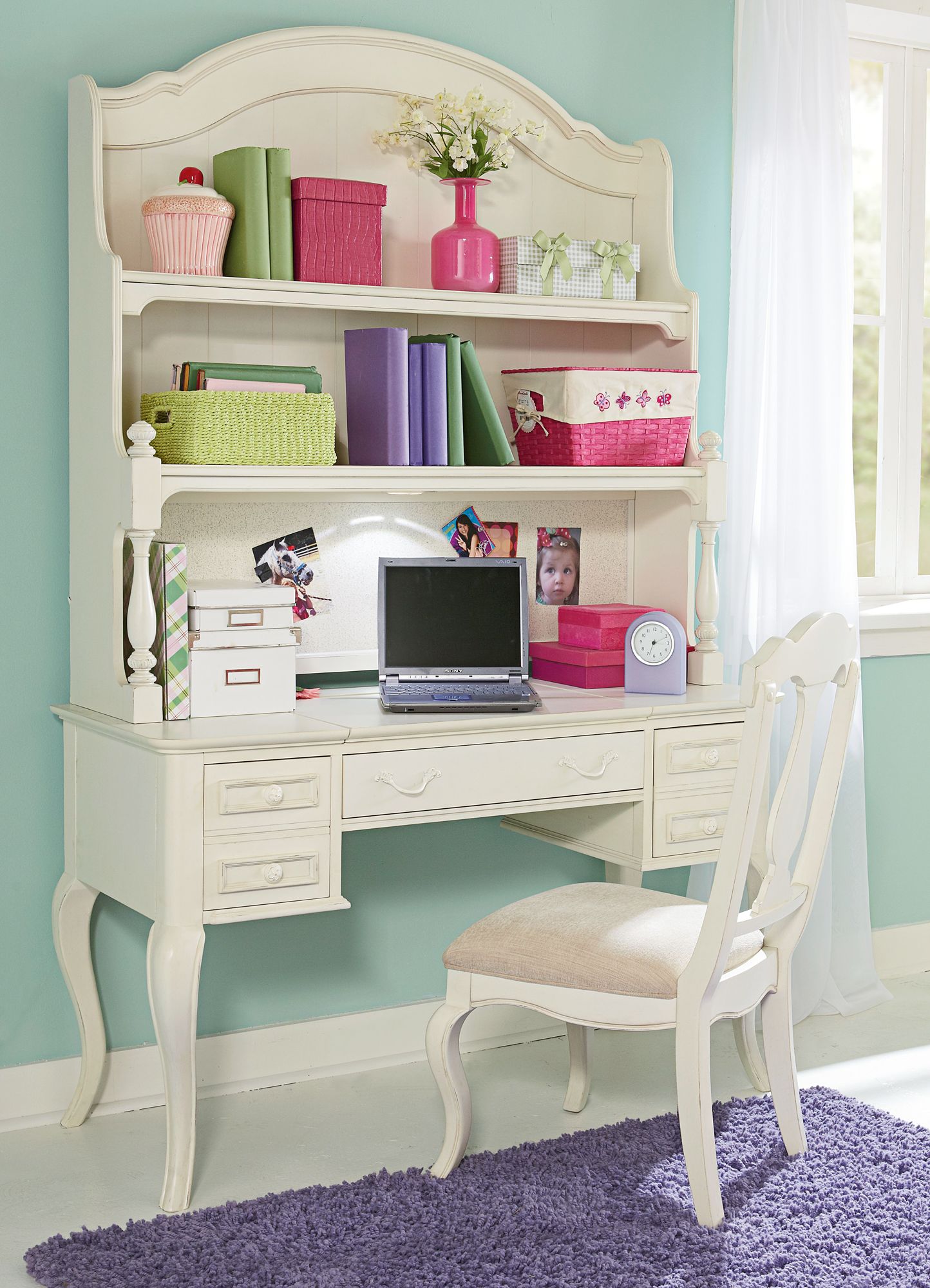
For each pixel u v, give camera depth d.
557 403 2.72
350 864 2.84
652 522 3.03
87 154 2.38
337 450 2.75
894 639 3.41
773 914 2.25
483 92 2.77
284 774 2.25
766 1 3.04
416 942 2.94
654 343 2.99
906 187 3.52
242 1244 2.10
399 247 2.77
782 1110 2.40
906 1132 2.50
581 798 2.54
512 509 2.95
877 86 3.48
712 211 3.17
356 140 2.70
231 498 2.65
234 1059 2.74
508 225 2.87
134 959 2.66
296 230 2.51
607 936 2.21
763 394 3.09
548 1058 2.93
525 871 3.07
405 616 2.67
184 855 2.18
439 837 2.95
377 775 2.34
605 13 3.00
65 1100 2.60
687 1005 2.11
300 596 2.73
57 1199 2.27
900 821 3.49
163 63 2.56
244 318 2.63
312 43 2.62
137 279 2.32
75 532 2.50
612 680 2.83
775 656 2.03
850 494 3.13
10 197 2.46
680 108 3.11
